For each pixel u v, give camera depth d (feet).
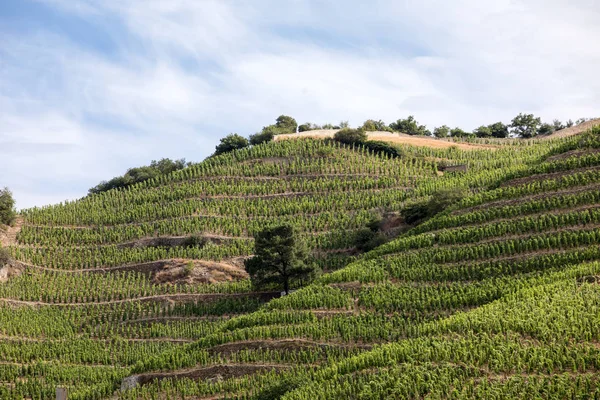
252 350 246.47
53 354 288.51
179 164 553.23
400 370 200.13
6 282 344.49
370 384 197.36
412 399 189.26
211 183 419.74
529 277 250.78
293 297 272.92
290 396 203.10
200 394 232.32
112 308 324.60
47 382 265.54
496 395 177.88
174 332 295.28
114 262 360.48
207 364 245.86
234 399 222.28
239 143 513.04
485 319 215.31
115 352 286.05
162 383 240.32
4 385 267.39
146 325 309.01
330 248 350.43
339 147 451.94
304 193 403.75
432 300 249.75
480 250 271.90
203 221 380.37
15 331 305.73
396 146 457.27
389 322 242.99
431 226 308.40
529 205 288.71
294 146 448.65
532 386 177.37
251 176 425.28
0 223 384.88
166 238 374.84
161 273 345.10
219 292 326.65
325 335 243.19
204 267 346.33
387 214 363.15
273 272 310.45
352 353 232.32
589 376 176.55
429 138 545.03
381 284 272.92
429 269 271.90
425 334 225.76
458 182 369.71
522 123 632.38
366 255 303.89
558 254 256.32
